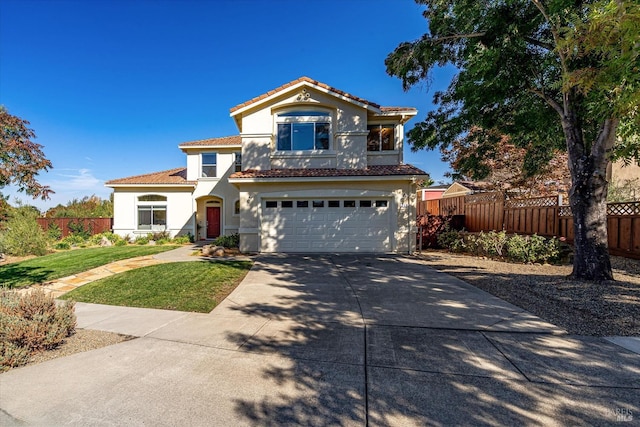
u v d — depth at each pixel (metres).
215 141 20.55
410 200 13.67
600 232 7.50
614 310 5.53
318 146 14.68
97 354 4.20
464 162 13.21
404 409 2.99
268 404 3.08
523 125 10.26
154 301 6.79
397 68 9.73
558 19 6.68
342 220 13.76
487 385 3.38
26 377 3.60
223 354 4.19
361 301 6.59
